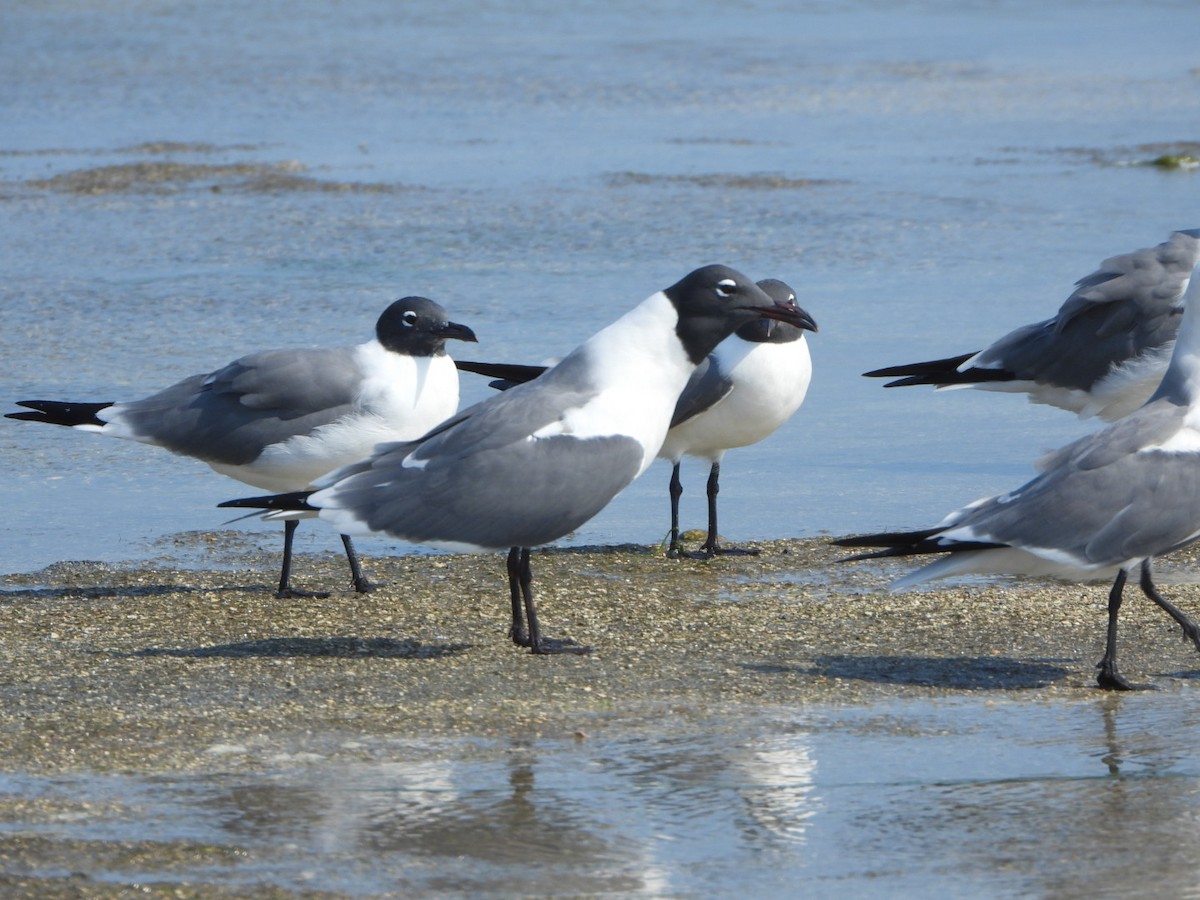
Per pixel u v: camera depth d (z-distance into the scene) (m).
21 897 8.05
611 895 8.20
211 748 10.16
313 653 12.30
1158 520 11.34
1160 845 8.79
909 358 21.06
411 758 10.00
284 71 49.41
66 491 17.09
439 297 24.02
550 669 11.84
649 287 24.55
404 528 11.73
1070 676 11.70
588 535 16.11
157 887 8.19
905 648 12.35
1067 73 48.72
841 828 9.01
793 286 24.69
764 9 67.19
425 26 60.84
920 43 56.53
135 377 20.14
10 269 26.02
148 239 28.14
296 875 8.38
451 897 8.16
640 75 48.72
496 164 35.09
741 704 11.03
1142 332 16.89
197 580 14.44
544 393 11.99
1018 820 9.12
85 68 50.03
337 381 13.92
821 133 39.16
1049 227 28.41
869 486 17.28
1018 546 11.27
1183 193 31.08
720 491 17.34
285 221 29.45
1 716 10.75
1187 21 61.94
